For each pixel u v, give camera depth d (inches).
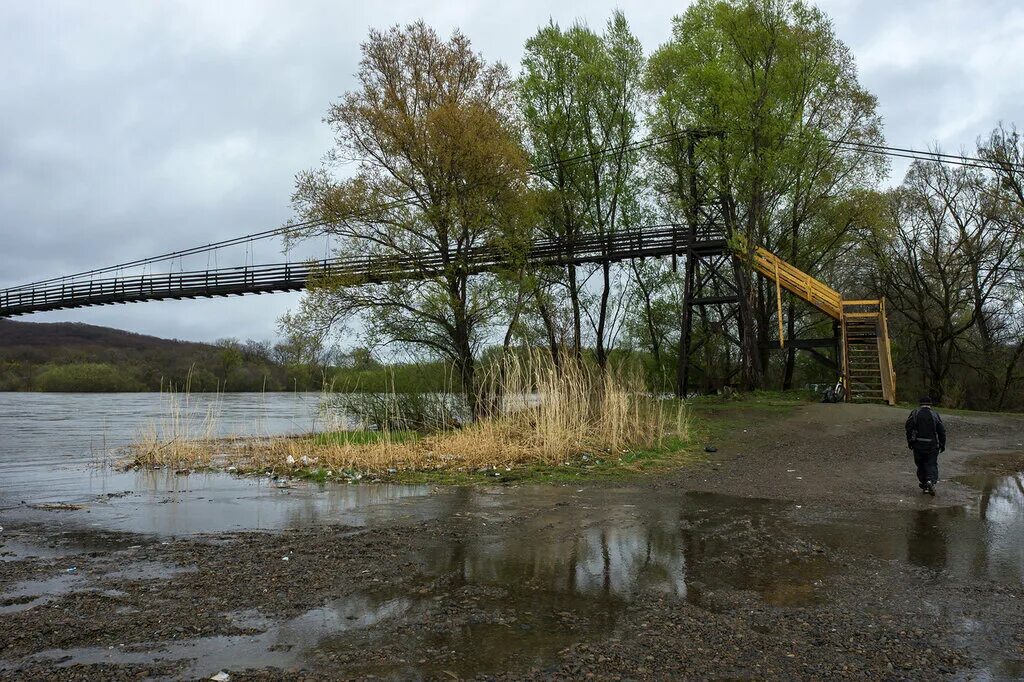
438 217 799.1
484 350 828.6
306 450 592.4
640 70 1118.4
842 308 951.0
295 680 157.6
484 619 198.5
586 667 165.6
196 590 225.1
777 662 168.9
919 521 324.8
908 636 184.7
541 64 1063.6
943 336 1311.5
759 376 1021.2
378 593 222.2
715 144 948.0
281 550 277.0
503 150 796.0
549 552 273.0
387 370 776.9
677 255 1049.5
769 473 474.9
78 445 749.3
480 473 484.7
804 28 980.6
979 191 1249.4
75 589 226.7
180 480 480.7
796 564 254.1
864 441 629.9
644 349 1229.7
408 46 857.5
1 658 170.1
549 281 985.5
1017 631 188.2
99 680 157.4
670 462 522.9
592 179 1079.6
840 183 1116.5
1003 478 451.5
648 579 236.8
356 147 833.5
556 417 575.5
